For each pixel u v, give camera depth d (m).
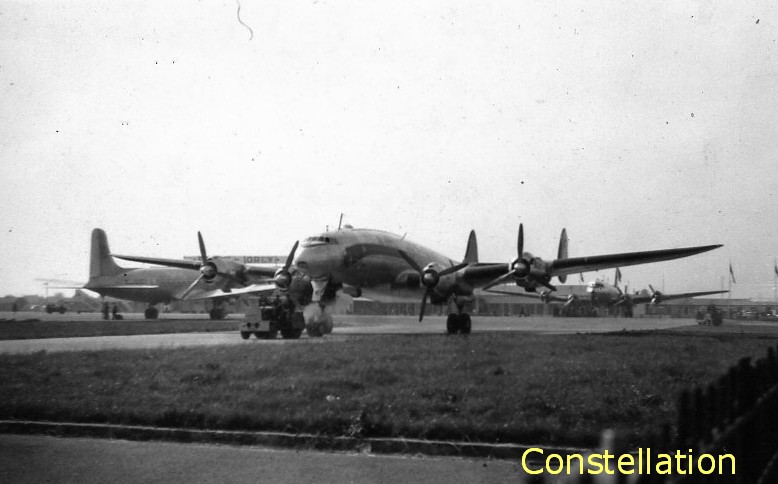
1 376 14.26
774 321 75.56
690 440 4.26
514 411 9.87
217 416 9.72
